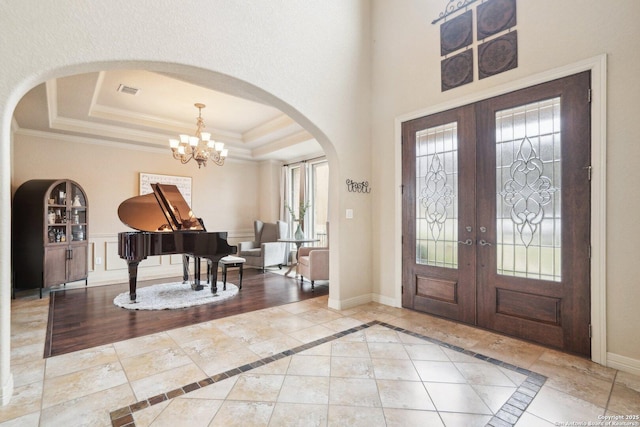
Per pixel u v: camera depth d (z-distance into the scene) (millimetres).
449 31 3195
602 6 2264
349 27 3727
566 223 2438
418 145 3488
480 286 2971
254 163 7598
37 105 3693
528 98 2639
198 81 3002
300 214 6477
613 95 2215
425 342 2666
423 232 3451
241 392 1915
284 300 4086
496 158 2854
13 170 4535
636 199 2129
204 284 5027
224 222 7020
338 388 1957
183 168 6379
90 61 2016
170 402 1812
